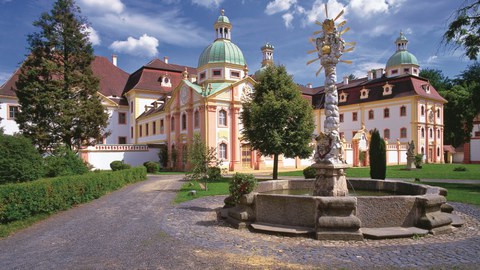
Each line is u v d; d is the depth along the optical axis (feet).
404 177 88.02
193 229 32.12
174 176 102.78
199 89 124.06
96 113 94.53
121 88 196.44
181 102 131.64
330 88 34.01
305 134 78.69
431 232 28.14
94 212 42.42
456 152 198.08
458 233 29.14
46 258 24.20
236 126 121.19
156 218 37.86
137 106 178.09
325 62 34.09
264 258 22.99
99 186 56.95
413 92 170.30
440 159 183.62
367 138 150.82
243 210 32.78
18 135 60.44
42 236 30.94
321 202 27.78
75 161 65.57
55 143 89.45
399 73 198.80
